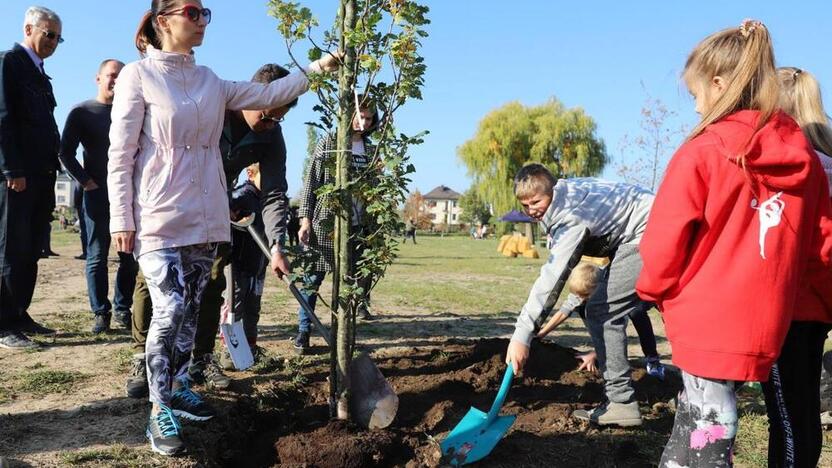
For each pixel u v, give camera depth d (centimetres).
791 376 248
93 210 544
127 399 370
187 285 319
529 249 2697
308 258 335
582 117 4256
